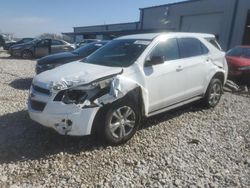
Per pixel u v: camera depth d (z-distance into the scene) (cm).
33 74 1204
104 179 377
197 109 693
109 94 445
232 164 427
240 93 919
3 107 664
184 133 539
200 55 650
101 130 449
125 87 459
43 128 533
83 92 435
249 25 2223
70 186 360
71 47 2111
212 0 2497
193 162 429
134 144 482
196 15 2722
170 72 553
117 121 463
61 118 428
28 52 2055
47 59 898
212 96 689
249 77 989
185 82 595
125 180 376
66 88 434
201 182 377
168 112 659
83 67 508
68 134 434
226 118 640
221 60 707
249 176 395
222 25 2420
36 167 402
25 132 517
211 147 483
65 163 414
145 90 501
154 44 547
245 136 538
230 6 2336
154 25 3322
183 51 608
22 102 714
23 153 439
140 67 505
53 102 433
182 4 2841
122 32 3538
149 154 448
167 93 555
